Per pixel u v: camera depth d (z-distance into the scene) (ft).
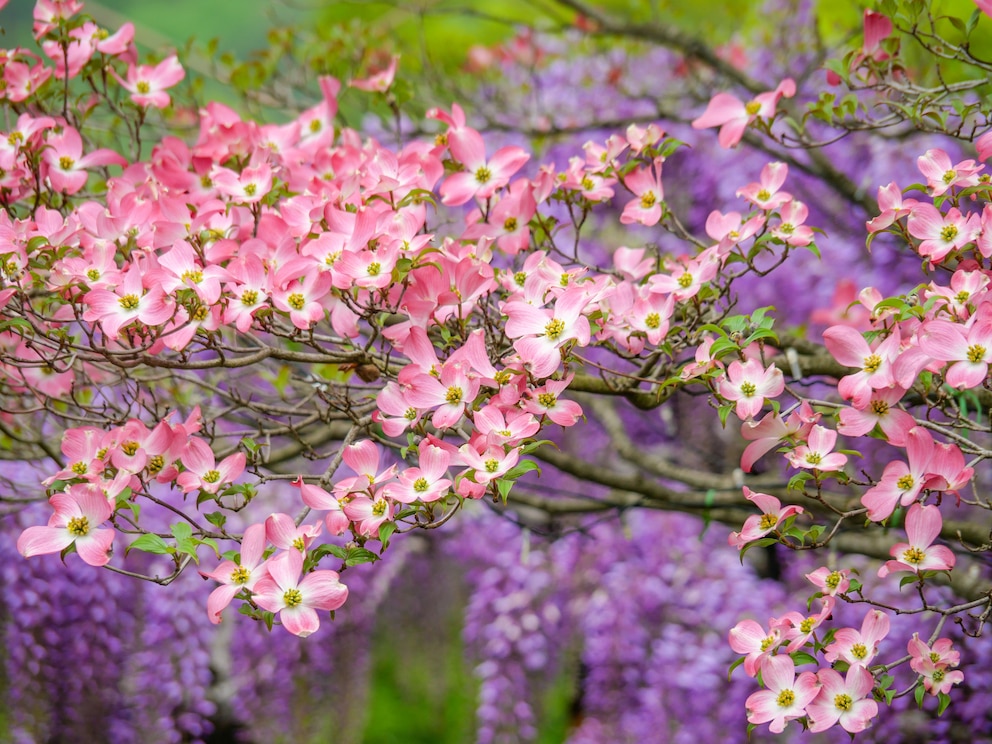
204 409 16.20
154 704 21.39
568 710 25.71
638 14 22.75
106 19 19.47
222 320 14.03
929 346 13.42
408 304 13.98
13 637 19.63
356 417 14.55
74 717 20.65
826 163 17.48
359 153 14.94
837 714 13.50
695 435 22.65
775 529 13.67
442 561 31.32
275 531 13.58
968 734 16.37
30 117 15.05
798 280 21.45
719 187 23.02
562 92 24.04
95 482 13.73
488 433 13.64
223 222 14.55
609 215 23.39
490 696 23.89
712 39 23.45
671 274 14.84
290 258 14.17
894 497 13.51
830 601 13.60
